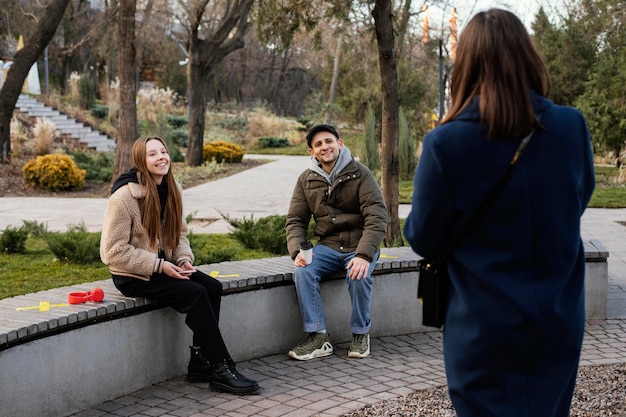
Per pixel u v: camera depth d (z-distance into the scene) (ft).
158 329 14.48
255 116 137.80
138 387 14.12
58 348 12.46
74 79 112.47
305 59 198.80
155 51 170.60
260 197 53.16
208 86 193.77
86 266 23.62
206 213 43.70
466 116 7.10
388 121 24.84
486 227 7.11
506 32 7.18
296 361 16.05
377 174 65.67
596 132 77.41
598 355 16.34
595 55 97.19
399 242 25.14
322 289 17.17
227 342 15.72
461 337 7.37
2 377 11.48
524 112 6.95
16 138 74.90
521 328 6.97
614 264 26.81
